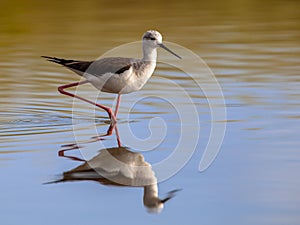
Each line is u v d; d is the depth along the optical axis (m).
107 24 25.06
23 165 10.59
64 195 9.43
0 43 22.11
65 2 30.25
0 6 28.62
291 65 18.38
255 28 24.41
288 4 30.05
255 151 11.20
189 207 9.02
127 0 31.03
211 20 26.06
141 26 24.52
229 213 8.77
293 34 23.25
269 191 9.46
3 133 12.44
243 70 17.84
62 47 21.03
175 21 25.73
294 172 10.15
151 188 9.73
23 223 8.45
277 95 15.13
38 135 12.34
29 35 23.34
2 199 9.21
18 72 18.02
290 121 12.98
